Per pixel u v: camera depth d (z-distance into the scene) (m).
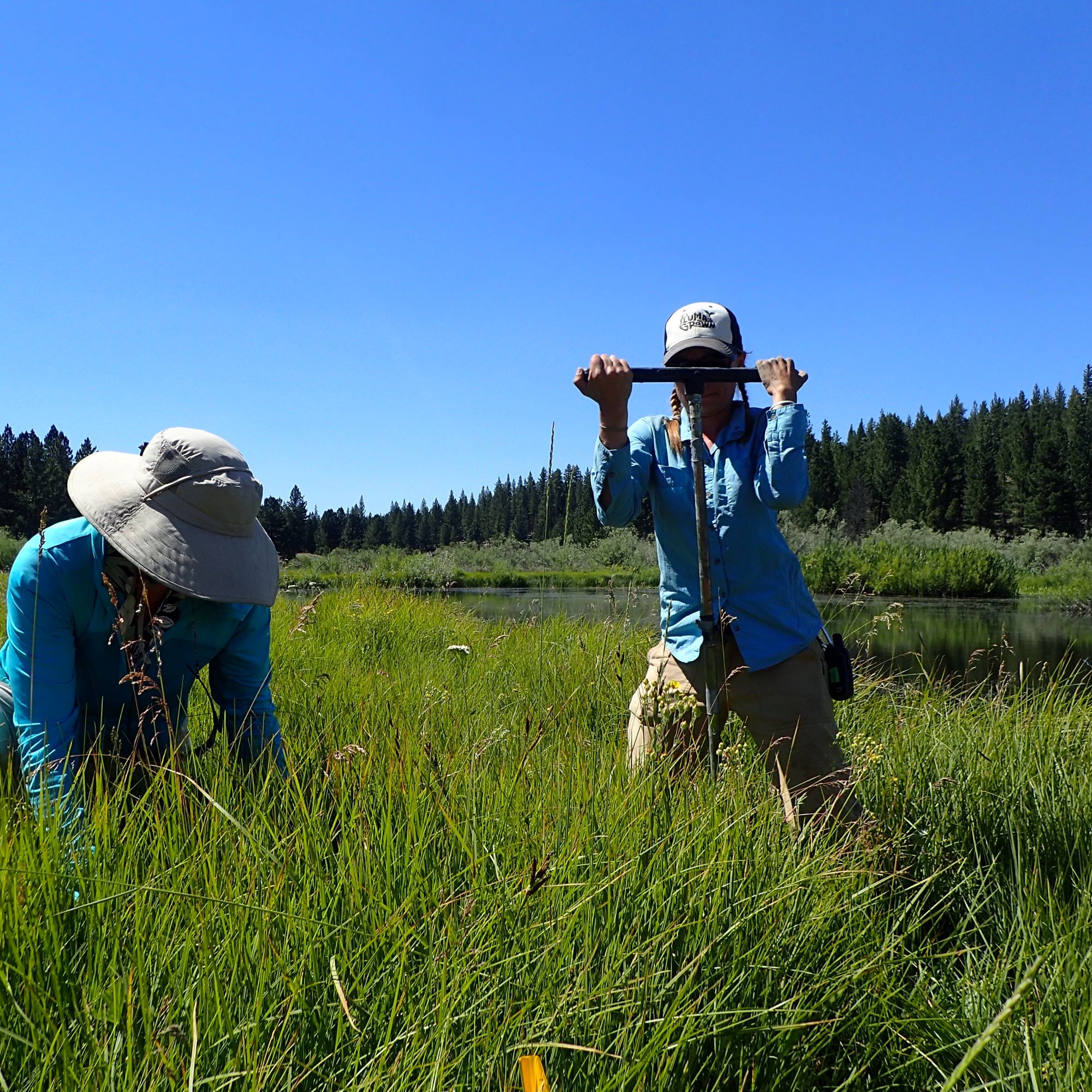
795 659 2.72
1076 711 4.31
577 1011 1.47
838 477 95.88
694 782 2.56
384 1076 1.30
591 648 5.55
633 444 2.94
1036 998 1.80
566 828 2.04
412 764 2.26
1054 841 2.76
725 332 2.86
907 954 2.04
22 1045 1.29
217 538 2.29
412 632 7.24
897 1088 1.76
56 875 1.59
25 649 2.25
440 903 1.68
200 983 1.42
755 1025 1.61
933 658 9.39
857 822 2.57
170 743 2.25
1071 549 37.31
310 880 1.75
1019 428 93.00
